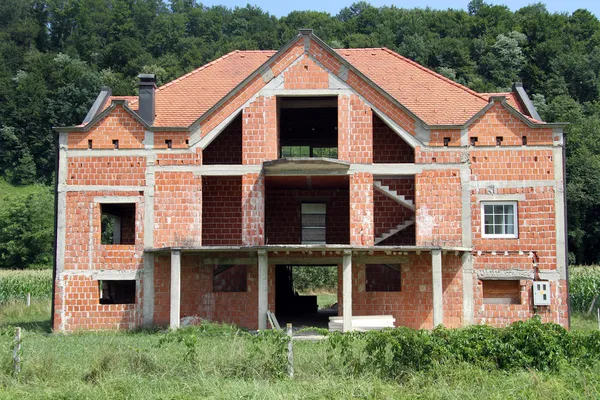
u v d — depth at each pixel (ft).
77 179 101.14
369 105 100.83
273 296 101.91
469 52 338.13
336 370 61.31
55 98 341.62
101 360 63.05
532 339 60.90
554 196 98.99
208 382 57.26
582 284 132.57
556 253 98.53
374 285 105.29
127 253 100.27
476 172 99.76
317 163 96.89
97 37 418.31
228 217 106.83
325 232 112.06
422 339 60.49
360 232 98.94
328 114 117.08
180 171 100.73
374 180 105.19
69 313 99.40
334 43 359.46
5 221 266.98
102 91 114.21
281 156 124.88
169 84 112.16
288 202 112.47
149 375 60.39
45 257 265.13
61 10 438.81
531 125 99.60
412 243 107.14
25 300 151.94
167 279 100.42
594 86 310.45
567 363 60.34
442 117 102.78
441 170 99.86
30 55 383.24
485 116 100.42
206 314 101.50
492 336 61.87
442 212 99.45
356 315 100.53
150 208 100.42
